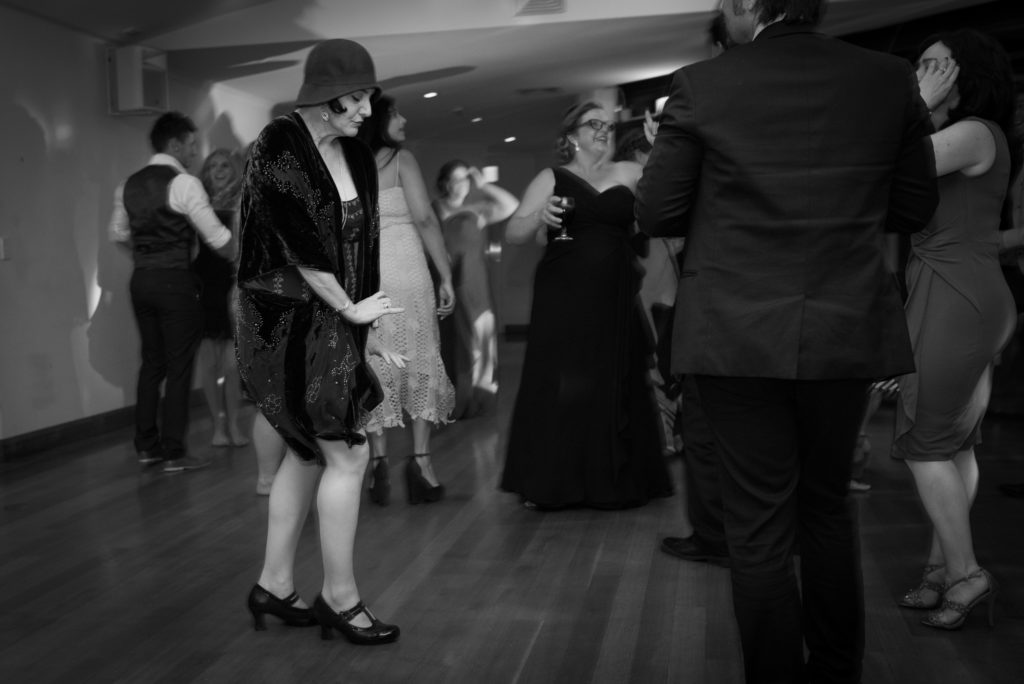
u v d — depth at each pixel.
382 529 4.19
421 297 4.47
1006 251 4.22
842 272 2.09
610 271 4.42
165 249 5.43
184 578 3.59
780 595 2.17
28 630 3.11
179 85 8.26
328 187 2.73
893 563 3.60
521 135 13.90
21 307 6.11
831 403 2.13
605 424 4.40
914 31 7.50
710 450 3.60
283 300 2.76
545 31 7.18
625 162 4.59
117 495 4.91
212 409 6.14
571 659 2.80
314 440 2.83
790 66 2.08
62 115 6.60
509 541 3.99
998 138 2.89
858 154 2.08
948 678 2.62
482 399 7.43
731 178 2.10
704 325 2.15
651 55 8.34
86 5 6.17
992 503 4.52
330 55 2.70
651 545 3.91
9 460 5.87
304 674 2.73
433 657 2.84
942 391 2.87
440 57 7.96
